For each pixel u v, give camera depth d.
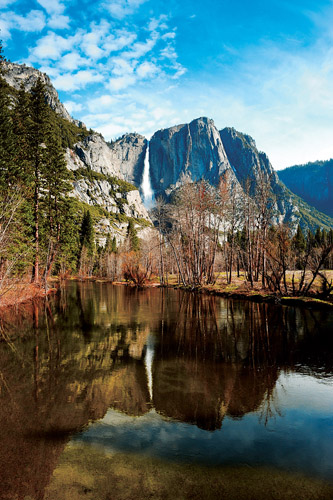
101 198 184.38
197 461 4.23
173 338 11.73
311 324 14.15
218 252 56.09
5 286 20.66
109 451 4.49
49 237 32.03
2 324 14.67
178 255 43.09
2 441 4.78
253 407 5.97
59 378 7.52
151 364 8.60
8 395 6.52
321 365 8.45
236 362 8.76
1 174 22.97
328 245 21.70
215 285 34.12
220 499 3.47
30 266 31.31
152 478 3.86
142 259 55.59
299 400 6.27
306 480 3.82
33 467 4.13
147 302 24.19
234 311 18.52
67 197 37.31
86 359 9.07
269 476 3.90
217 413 5.70
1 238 18.78
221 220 36.41
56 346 10.55
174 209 39.12
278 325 13.98
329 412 5.74
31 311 19.05
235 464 4.15
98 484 3.77
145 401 6.21
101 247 114.31
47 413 5.71
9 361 8.88
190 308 20.31
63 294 31.80
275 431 5.05
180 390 6.78
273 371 8.00
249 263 32.91
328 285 22.23
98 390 6.79
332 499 3.48
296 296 22.28
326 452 4.43
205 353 9.66
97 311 19.03
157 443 4.70
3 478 3.91
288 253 27.66
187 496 3.54
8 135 24.73
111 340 11.42
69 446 4.63
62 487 3.71
